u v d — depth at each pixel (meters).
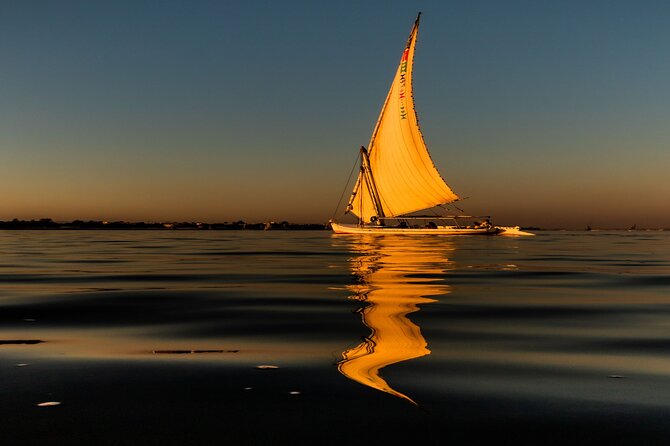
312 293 30.91
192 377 13.88
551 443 9.93
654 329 20.30
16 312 24.33
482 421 10.91
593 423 10.80
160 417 11.12
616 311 24.48
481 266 51.72
